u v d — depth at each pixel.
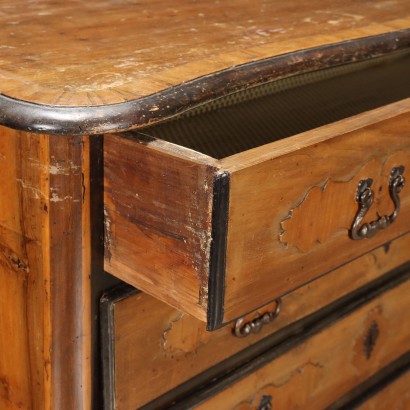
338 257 0.86
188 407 0.97
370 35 1.01
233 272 0.72
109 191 0.80
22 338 0.89
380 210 0.89
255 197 0.71
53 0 1.16
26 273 0.85
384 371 1.37
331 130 0.79
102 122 0.71
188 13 1.10
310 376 1.17
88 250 0.82
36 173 0.79
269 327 1.06
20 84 0.76
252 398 1.07
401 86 1.32
